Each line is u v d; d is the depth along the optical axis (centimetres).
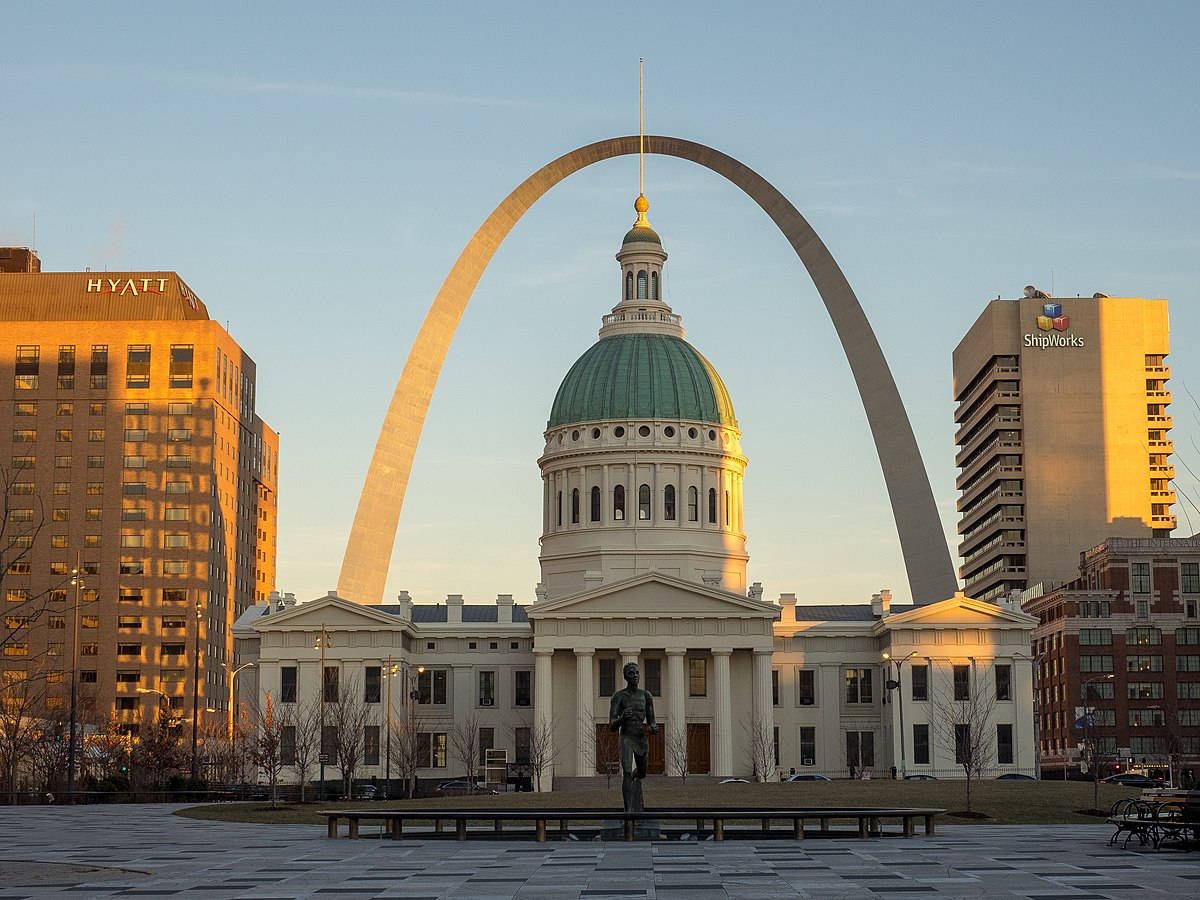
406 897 3928
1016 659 15500
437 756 15988
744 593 17862
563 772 15438
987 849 5391
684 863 4844
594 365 18400
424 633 16138
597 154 17075
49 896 4000
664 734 15325
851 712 15950
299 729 14150
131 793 11800
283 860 5153
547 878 4384
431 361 16325
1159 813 5797
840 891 3981
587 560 17612
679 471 17862
